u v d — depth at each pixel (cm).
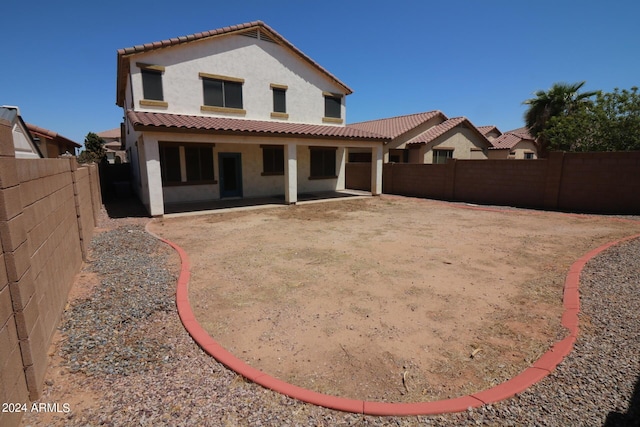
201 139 1188
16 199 261
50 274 365
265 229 965
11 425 231
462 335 383
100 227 979
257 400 279
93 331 381
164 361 331
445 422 256
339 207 1402
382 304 464
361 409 267
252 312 441
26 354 261
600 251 680
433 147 2219
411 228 970
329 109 1794
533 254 692
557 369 313
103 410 264
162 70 1303
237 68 1473
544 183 1310
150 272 577
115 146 4353
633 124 1540
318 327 403
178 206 1380
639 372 304
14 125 868
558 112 2142
